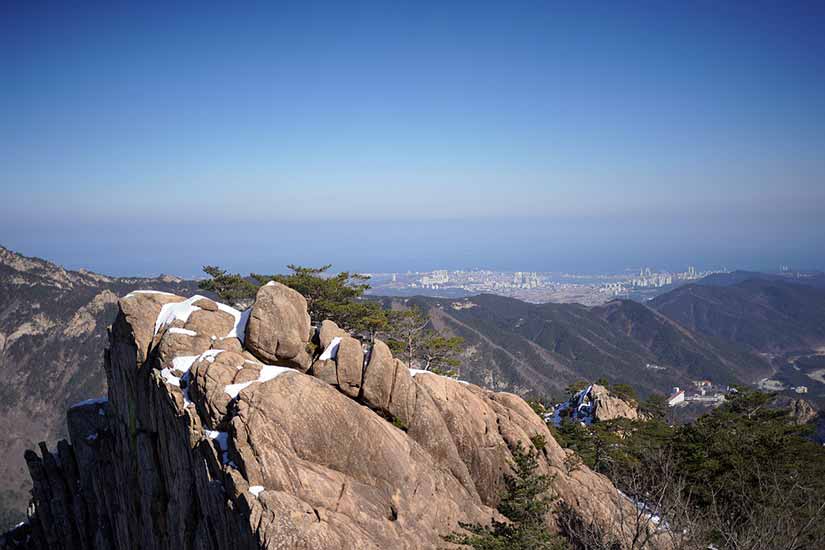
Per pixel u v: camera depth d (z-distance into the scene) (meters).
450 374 62.78
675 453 45.81
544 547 27.66
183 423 27.41
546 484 31.06
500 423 37.88
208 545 25.67
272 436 25.03
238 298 62.50
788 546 25.38
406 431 32.22
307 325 34.47
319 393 27.77
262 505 22.31
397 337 63.41
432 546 26.58
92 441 42.53
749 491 37.22
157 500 31.31
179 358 30.45
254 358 31.53
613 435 60.31
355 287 61.88
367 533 23.98
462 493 31.55
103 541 39.69
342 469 26.75
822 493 35.31
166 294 35.88
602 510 34.97
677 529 27.27
